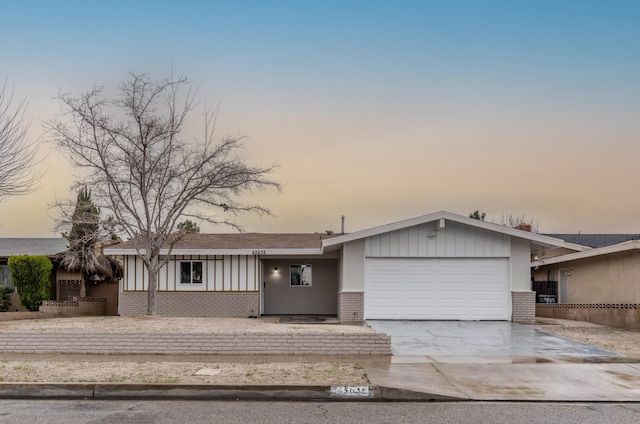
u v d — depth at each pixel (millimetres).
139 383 9609
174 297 23688
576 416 8047
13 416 8047
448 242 20391
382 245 20391
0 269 26172
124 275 23766
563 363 11805
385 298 20312
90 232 22328
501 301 20266
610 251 19969
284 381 9844
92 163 19703
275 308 25641
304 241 25609
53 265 26109
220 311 23719
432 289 20328
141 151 19703
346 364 11664
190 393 9422
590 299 22750
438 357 12477
